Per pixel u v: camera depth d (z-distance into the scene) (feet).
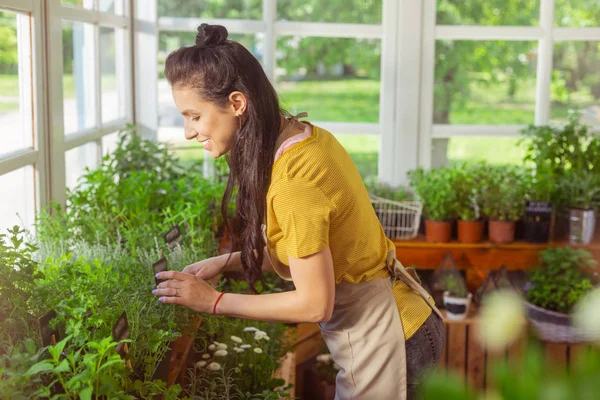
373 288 6.13
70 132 10.61
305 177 5.33
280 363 10.39
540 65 15.11
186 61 5.33
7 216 8.07
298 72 15.01
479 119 15.35
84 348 5.04
